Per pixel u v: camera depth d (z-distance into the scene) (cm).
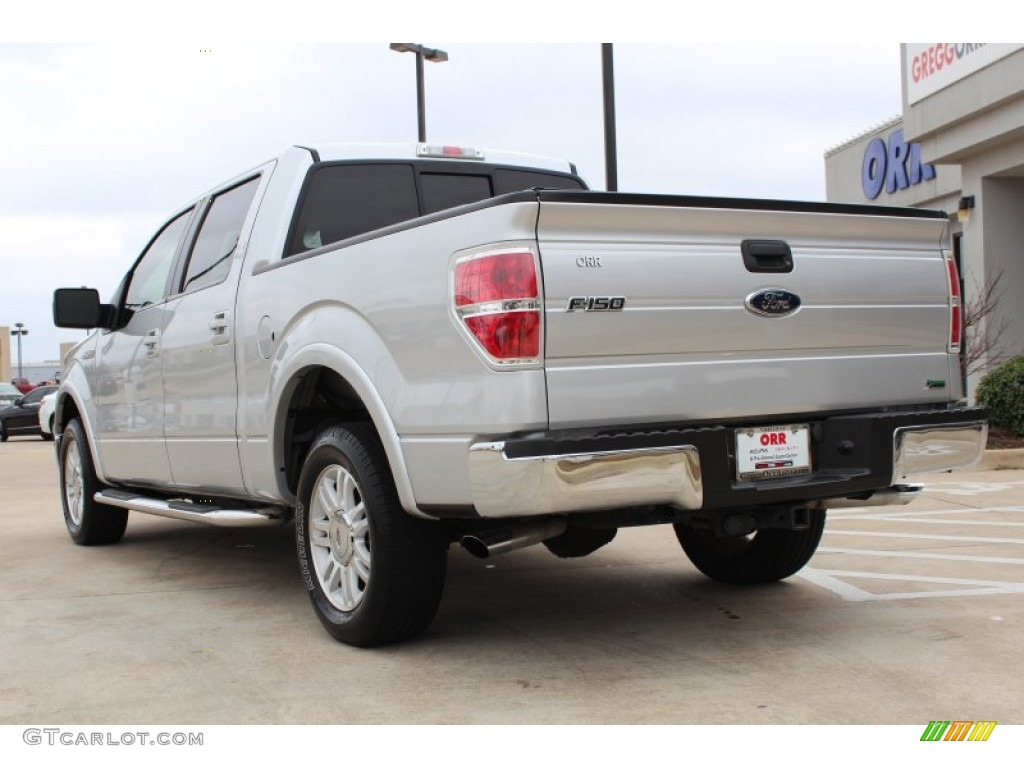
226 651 400
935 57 1294
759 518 395
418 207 528
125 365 601
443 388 340
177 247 577
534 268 321
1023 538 612
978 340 1213
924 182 1609
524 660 375
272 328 440
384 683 351
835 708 315
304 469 416
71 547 681
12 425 2577
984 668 353
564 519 359
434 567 377
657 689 338
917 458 387
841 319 382
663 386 342
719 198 352
